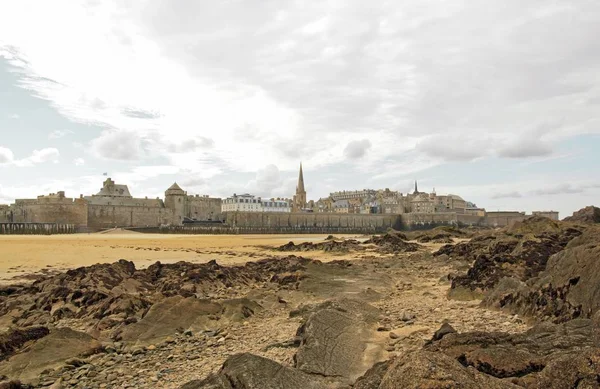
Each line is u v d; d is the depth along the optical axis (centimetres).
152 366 1150
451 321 1427
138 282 2486
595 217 5016
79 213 12506
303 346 1105
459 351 834
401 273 2970
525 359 747
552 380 594
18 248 5709
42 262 4056
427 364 584
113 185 15625
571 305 1215
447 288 2319
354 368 1008
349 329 1266
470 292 1964
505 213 19250
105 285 2291
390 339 1234
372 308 1616
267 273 3030
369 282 2497
